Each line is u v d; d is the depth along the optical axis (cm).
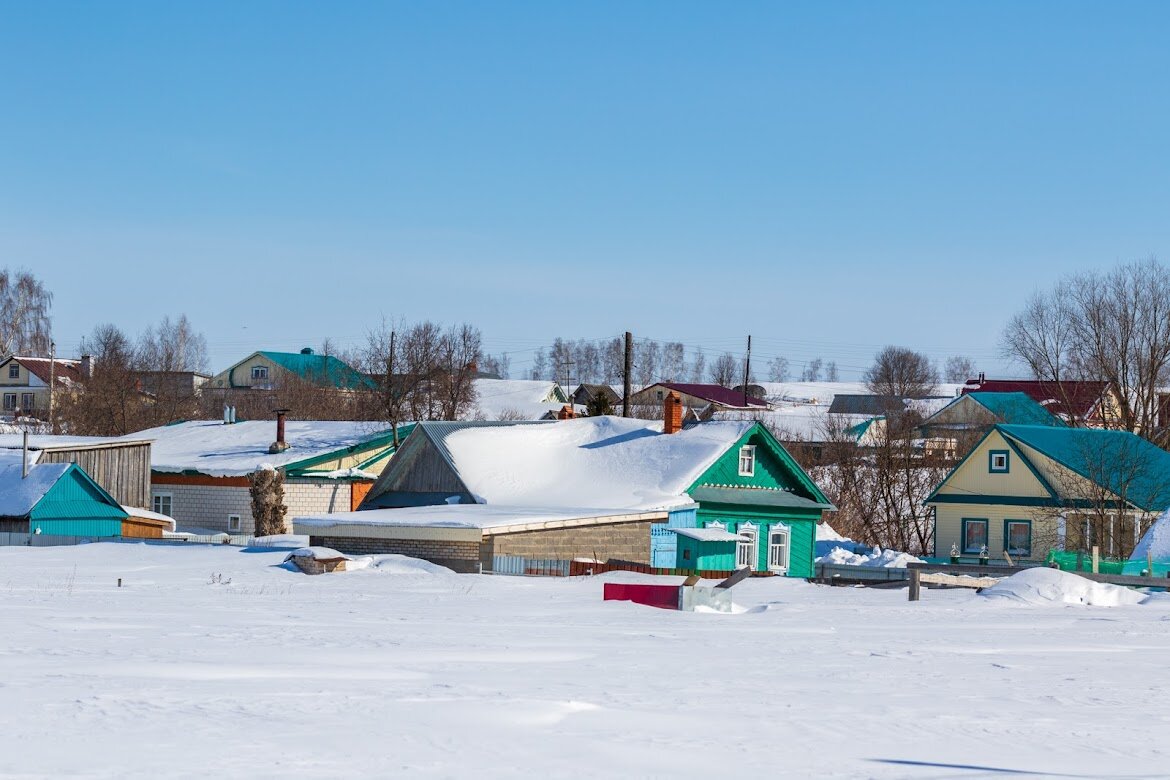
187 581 3653
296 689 1569
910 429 8381
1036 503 6041
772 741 1344
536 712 1455
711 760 1227
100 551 4666
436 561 4344
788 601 3556
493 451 5409
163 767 1095
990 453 6266
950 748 1342
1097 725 1519
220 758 1141
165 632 2230
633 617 2912
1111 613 3325
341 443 6425
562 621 2755
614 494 5000
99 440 6344
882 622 2956
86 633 2170
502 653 2070
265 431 6856
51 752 1143
